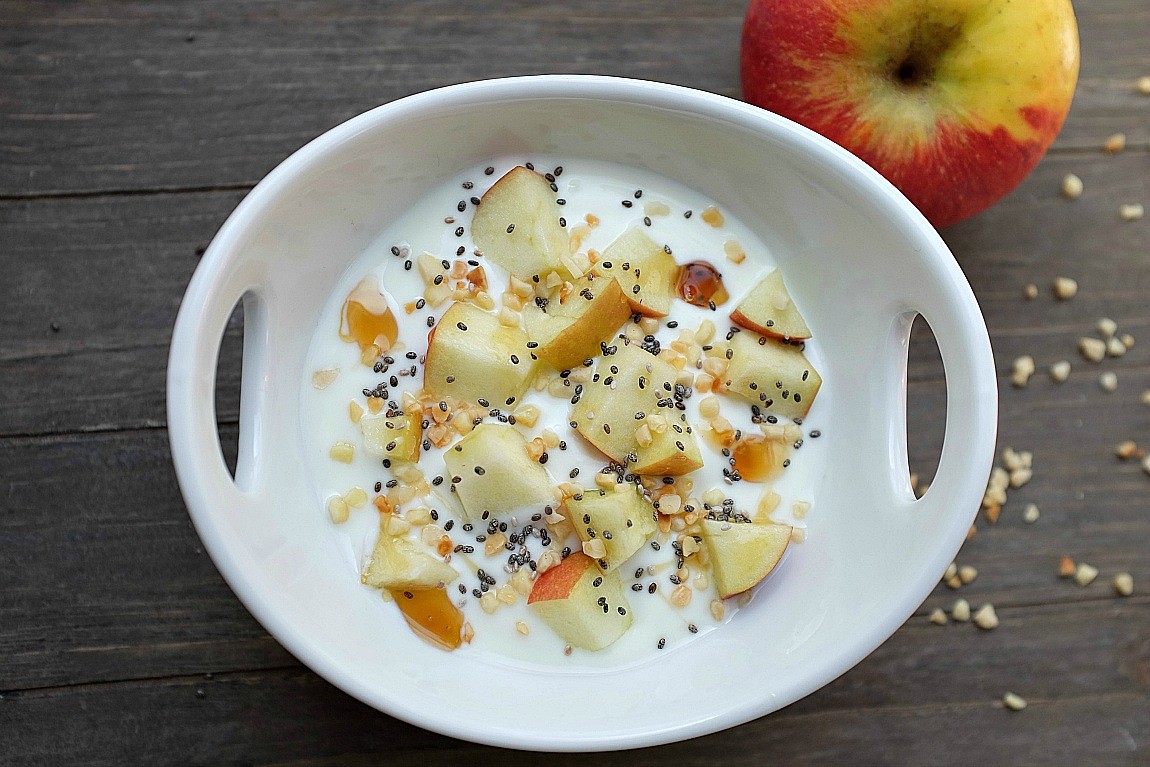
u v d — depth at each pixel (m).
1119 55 0.42
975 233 0.42
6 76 0.40
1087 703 0.41
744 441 0.37
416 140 0.36
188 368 0.33
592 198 0.37
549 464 0.36
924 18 0.36
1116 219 0.42
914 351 0.41
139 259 0.40
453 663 0.36
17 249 0.39
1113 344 0.42
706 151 0.36
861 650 0.34
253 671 0.39
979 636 0.41
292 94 0.40
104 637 0.39
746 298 0.37
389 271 0.37
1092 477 0.41
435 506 0.36
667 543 0.36
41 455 0.39
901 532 0.35
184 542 0.39
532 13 0.41
